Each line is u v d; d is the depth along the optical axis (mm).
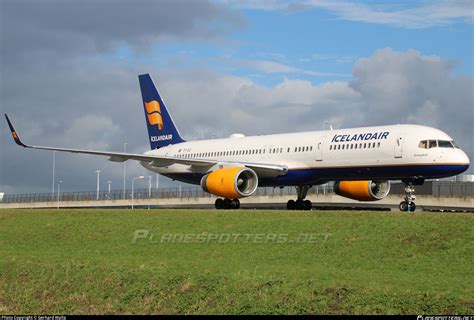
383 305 44125
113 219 83188
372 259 56969
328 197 129000
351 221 67562
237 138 107062
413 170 84125
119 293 54781
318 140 93125
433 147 83000
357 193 96938
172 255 65125
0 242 82188
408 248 58250
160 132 119375
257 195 139500
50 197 193000
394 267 54281
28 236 82750
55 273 60312
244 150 102812
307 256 59781
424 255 56219
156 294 53000
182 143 115250
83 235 78875
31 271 62031
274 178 97375
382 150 86000
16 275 62312
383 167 86375
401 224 64125
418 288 45750
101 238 76500
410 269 53406
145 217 81750
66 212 91875
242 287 49938
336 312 44719
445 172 82500
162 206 164875
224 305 48906
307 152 93688
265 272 52688
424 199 115812
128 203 173875
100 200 181000
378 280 48531
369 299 44906
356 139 89000
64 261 63250
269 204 137625
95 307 54219
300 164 94438
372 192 98125
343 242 61969
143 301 52812
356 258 57719
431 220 64062
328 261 57781
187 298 51156
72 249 73750
